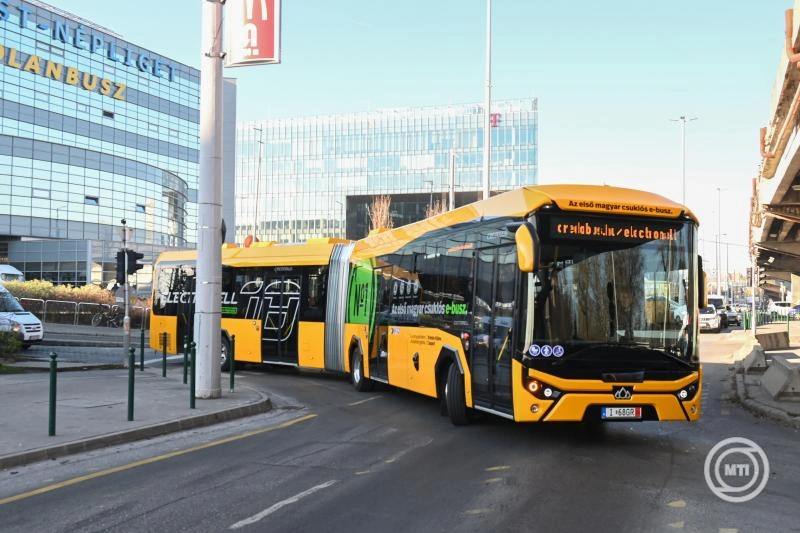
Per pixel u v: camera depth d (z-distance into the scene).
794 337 39.25
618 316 8.66
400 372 13.27
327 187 113.94
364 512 6.18
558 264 8.62
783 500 6.66
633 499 6.61
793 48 15.07
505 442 9.48
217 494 6.79
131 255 20.09
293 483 7.21
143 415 10.98
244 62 13.45
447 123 107.19
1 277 42.16
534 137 102.31
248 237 20.45
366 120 111.81
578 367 8.45
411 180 108.75
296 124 117.12
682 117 62.69
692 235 9.05
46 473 7.72
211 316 13.17
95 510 6.27
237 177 119.75
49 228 61.31
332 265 17.34
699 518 6.03
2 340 20.45
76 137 66.50
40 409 11.38
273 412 12.50
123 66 71.44
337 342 16.77
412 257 13.03
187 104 79.75
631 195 9.25
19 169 59.47
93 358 22.72
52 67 64.38
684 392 8.64
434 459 8.38
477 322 10.01
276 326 18.53
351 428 10.70
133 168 69.06
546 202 8.69
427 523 5.86
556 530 5.68
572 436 9.93
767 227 38.25
